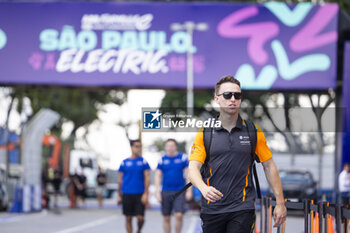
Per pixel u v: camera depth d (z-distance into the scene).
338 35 29.97
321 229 6.79
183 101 40.69
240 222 6.46
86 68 30.09
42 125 30.38
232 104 6.43
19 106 44.00
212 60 29.91
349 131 26.22
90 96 56.66
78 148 53.94
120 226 21.47
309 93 30.08
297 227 17.53
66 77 30.12
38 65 30.28
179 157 14.01
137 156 14.27
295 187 27.06
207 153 6.49
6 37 30.53
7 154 29.70
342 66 31.28
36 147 30.66
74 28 30.28
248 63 29.80
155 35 29.97
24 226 21.03
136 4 30.16
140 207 14.27
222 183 6.52
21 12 30.58
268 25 29.83
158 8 30.16
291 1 37.34
